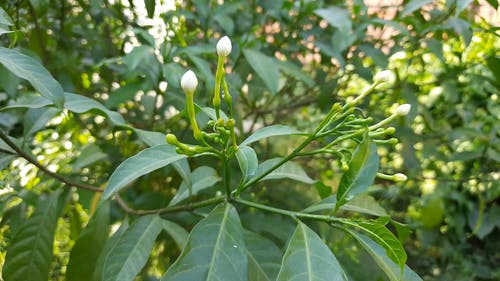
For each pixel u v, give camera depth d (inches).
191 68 11.3
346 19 11.1
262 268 7.1
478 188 16.9
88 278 8.8
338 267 5.6
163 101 12.0
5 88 9.3
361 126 6.4
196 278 5.5
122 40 14.1
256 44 12.2
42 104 8.0
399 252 5.7
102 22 13.8
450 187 17.1
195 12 14.7
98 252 8.9
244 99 14.6
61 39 12.5
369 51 12.3
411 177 15.6
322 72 13.8
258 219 10.6
